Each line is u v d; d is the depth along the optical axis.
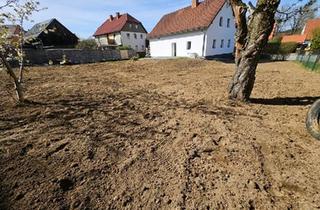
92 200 2.38
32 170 2.83
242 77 6.15
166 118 4.98
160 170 2.95
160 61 21.05
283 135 4.16
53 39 30.58
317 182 2.78
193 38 25.16
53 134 3.92
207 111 5.51
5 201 2.31
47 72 13.36
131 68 16.05
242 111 5.55
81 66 17.59
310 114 4.26
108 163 3.07
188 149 3.54
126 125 4.50
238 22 5.82
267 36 5.54
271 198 2.48
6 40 4.83
